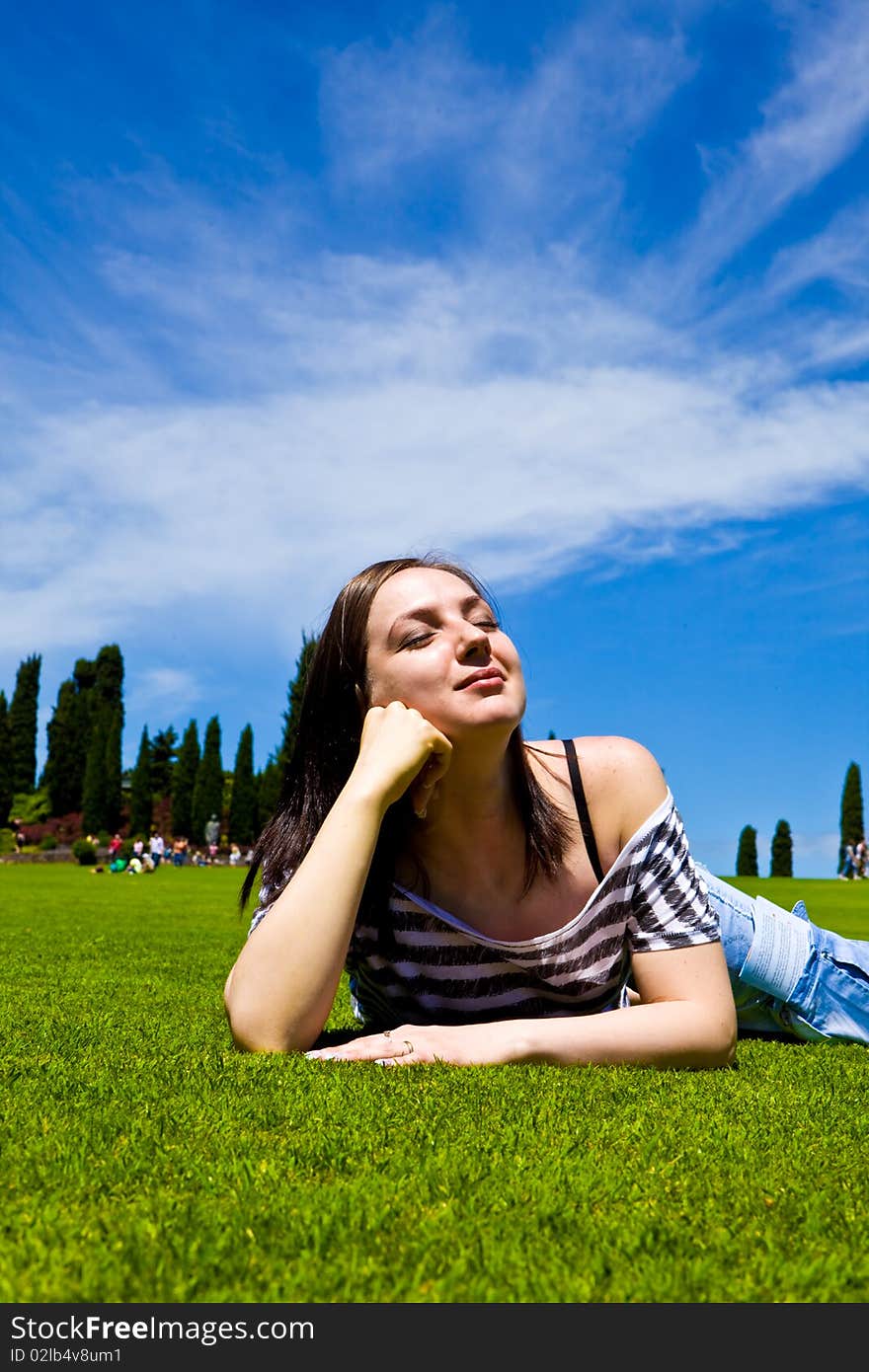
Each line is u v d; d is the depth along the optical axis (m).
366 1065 2.44
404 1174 1.55
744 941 3.56
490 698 2.62
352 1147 1.69
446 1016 3.04
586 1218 1.37
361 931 2.98
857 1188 1.55
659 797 2.84
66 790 78.19
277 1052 2.60
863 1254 1.27
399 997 3.05
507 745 2.75
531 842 2.77
